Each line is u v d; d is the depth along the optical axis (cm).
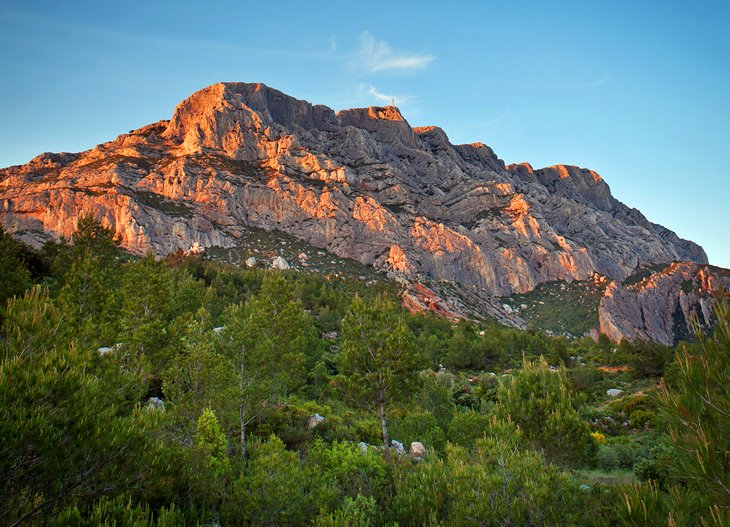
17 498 735
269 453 1459
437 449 2673
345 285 12800
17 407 762
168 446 1257
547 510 1089
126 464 908
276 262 14525
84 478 838
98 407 888
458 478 1216
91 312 2666
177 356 2039
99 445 836
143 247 13800
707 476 576
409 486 1449
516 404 1841
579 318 15862
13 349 868
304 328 4412
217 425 1590
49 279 4153
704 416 611
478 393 4812
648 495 689
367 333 2133
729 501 570
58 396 825
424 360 2191
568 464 1702
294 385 3052
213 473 1343
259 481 1273
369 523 1298
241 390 2116
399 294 13512
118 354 2081
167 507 1133
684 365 652
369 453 1864
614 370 6731
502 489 1142
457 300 15288
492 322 13762
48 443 753
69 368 870
